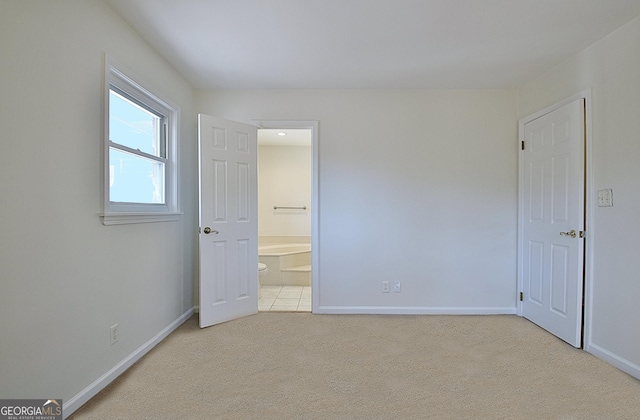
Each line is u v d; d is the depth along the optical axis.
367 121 3.40
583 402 1.81
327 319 3.21
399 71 2.96
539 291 3.02
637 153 2.09
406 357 2.37
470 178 3.39
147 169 2.62
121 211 2.21
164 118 2.87
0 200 1.34
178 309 3.02
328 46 2.51
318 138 3.40
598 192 2.38
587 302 2.46
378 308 3.40
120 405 1.78
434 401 1.82
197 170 3.40
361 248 3.41
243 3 1.97
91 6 1.85
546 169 2.92
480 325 3.04
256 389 1.94
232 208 3.19
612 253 2.26
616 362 2.21
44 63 1.54
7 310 1.38
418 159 3.39
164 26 2.22
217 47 2.52
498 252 3.39
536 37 2.35
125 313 2.19
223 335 2.79
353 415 1.70
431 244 3.40
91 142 1.86
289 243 5.84
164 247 2.74
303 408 1.76
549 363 2.27
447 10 2.04
